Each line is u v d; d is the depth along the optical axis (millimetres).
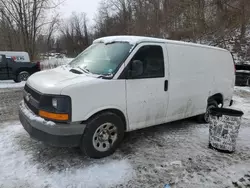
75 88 3088
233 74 5992
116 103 3496
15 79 12055
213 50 5297
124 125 3781
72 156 3586
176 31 20375
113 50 3904
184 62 4520
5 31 18766
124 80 3561
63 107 3029
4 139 4152
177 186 2930
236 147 4195
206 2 19406
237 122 3783
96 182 2953
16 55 13102
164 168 3350
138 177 3098
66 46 65125
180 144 4238
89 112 3227
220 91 5562
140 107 3838
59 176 3045
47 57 25953
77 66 4062
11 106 6863
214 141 3992
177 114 4586
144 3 26594
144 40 3910
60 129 3047
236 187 2947
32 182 2912
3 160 3404
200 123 5516
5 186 2820
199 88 4926
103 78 3400
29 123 3264
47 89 3111
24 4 17703
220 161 3613
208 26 18469
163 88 4133
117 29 41438
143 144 4180
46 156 3564
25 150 3738
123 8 40000
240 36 17469
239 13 17344
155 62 3984
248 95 9875
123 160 3523
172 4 22219
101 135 3498
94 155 3455
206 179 3104
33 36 18844
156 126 5238
